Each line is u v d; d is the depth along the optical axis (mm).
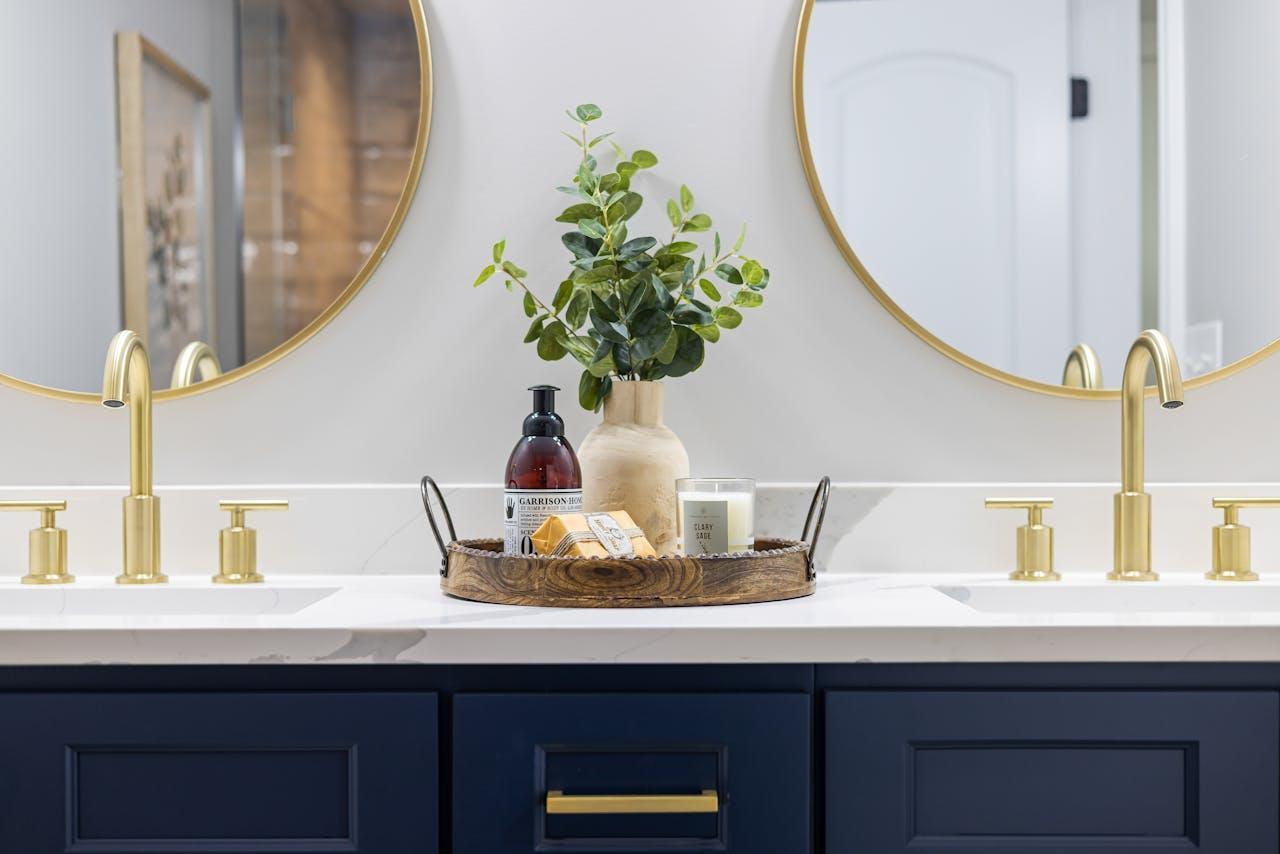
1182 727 846
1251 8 1320
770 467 1313
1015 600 1181
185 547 1280
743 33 1319
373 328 1314
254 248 1319
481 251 1319
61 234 1327
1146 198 1316
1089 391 1308
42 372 1319
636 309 1129
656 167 1317
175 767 857
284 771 857
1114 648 846
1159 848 846
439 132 1321
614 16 1321
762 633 848
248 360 1315
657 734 846
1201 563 1280
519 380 1313
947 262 1313
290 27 1324
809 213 1318
